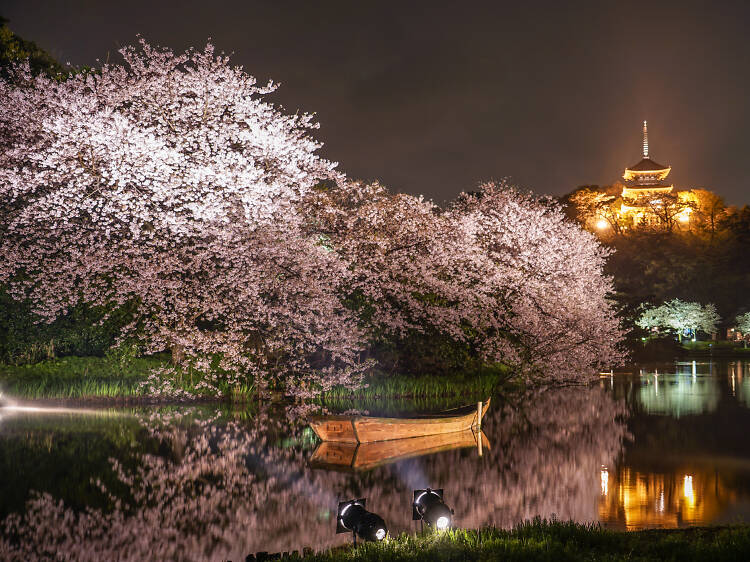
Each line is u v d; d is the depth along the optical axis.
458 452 17.41
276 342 25.48
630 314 55.03
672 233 96.19
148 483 13.88
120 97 25.64
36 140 25.22
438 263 30.38
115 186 24.02
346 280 27.66
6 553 9.71
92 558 9.50
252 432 20.09
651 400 28.92
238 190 23.95
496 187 36.19
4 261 24.20
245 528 10.88
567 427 21.55
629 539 8.38
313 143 26.12
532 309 31.94
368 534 8.66
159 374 26.11
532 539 8.05
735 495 12.48
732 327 86.56
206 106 25.53
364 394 28.70
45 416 22.27
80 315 26.27
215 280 24.41
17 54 32.31
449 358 32.56
